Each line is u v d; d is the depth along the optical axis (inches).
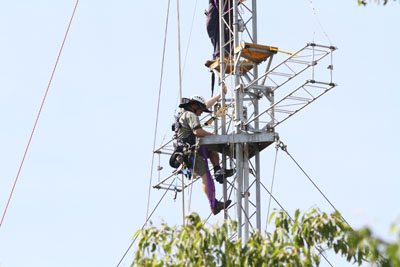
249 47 2198.6
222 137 2177.7
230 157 2252.7
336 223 1616.6
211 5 2353.6
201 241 1579.7
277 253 1569.9
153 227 1656.0
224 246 1600.6
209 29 2356.1
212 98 2268.7
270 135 2160.4
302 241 1625.2
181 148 2178.9
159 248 1624.0
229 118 2260.1
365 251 1551.4
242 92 2198.6
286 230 1640.0
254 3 2333.9
